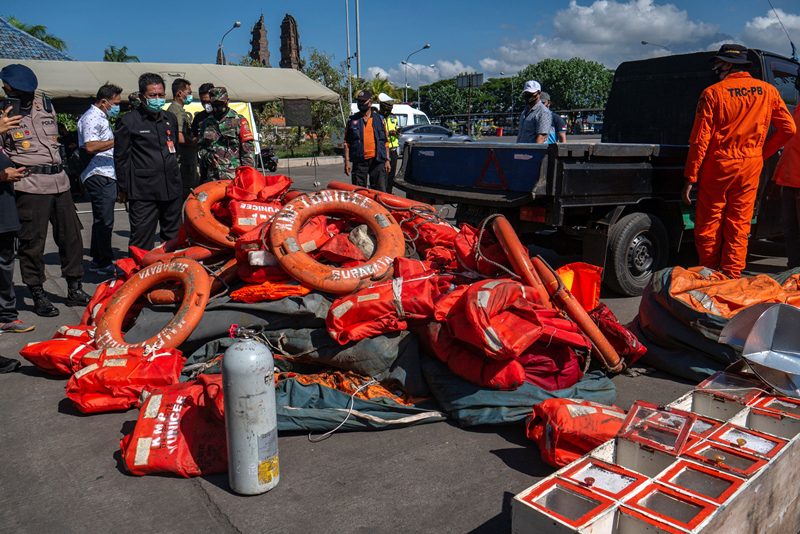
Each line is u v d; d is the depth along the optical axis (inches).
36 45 894.4
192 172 348.5
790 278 208.7
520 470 136.6
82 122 299.4
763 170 295.3
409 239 218.4
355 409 153.9
